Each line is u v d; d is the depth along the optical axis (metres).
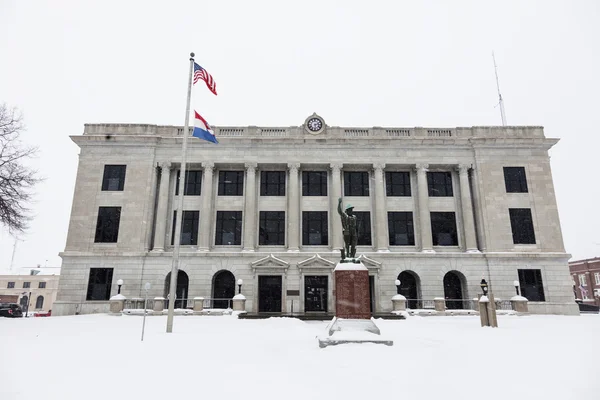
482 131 41.03
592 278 74.94
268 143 40.09
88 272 36.81
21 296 81.94
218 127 40.75
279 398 7.21
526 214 39.25
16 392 7.23
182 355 11.55
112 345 13.19
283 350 12.88
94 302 35.97
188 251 37.88
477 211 39.62
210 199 39.06
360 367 9.91
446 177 41.22
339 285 15.35
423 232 38.59
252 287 36.62
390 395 7.40
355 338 13.61
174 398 7.09
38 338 15.13
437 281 37.16
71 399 6.89
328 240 39.12
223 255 37.22
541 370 9.29
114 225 38.09
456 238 39.56
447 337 17.00
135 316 30.05
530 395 7.23
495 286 37.09
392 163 40.03
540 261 37.78
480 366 9.87
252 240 38.25
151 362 10.30
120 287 36.19
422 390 7.68
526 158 40.28
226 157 39.91
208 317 29.47
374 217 39.56
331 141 40.19
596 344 13.97
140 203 38.38
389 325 24.50
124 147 39.66
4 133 31.30
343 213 16.98
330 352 12.16
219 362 10.56
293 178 39.72
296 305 36.16
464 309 36.19
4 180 30.70
